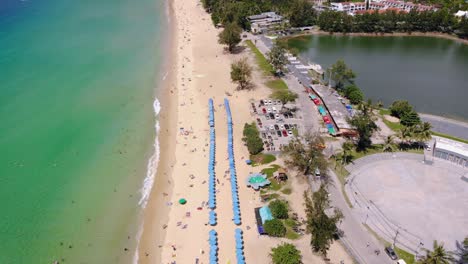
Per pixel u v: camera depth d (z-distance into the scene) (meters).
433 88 141.38
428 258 63.19
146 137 106.12
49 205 82.81
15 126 108.75
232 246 71.31
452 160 93.75
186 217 78.69
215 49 170.25
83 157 97.94
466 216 77.19
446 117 119.19
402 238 72.31
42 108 118.00
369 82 145.88
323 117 111.44
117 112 117.56
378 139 103.25
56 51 161.88
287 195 83.25
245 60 146.75
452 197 82.06
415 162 93.44
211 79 140.12
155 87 133.50
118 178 91.00
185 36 185.50
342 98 124.69
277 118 112.56
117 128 109.88
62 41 174.12
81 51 162.62
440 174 89.06
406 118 109.94
